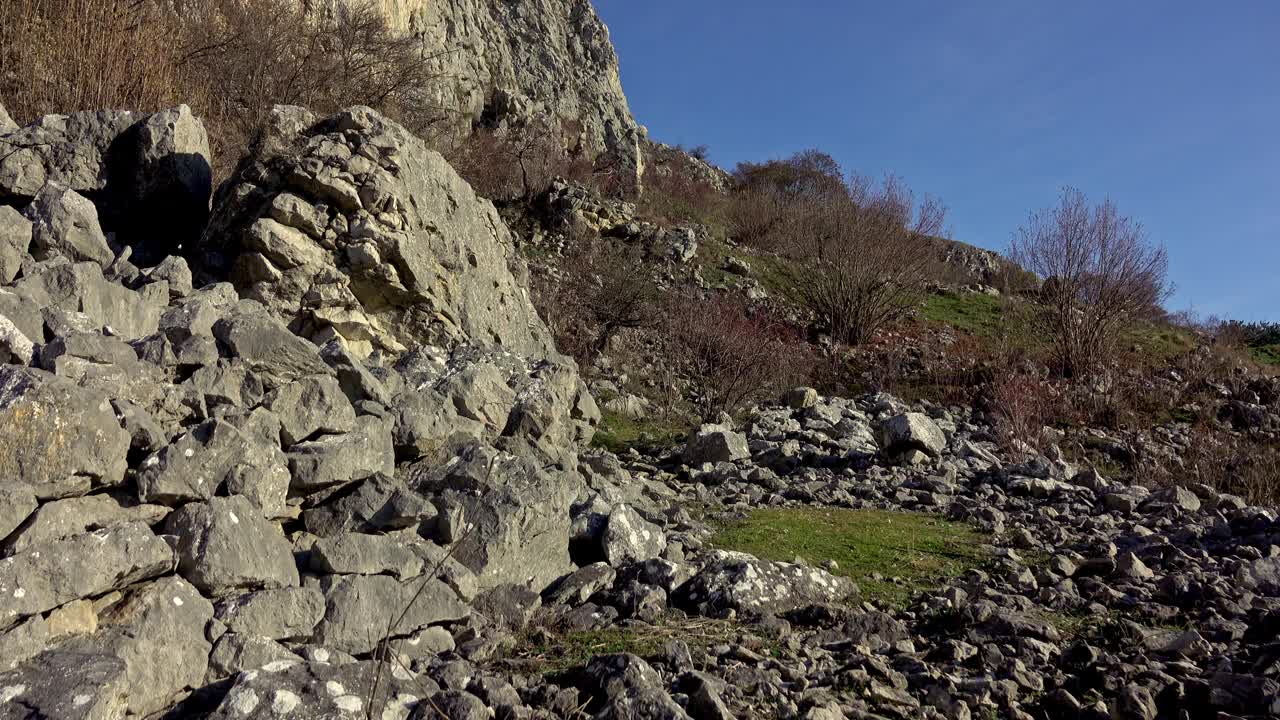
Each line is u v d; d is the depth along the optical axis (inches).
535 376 291.4
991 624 194.1
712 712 137.9
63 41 453.7
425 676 143.8
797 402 624.1
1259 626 196.5
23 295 164.4
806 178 1999.3
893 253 949.8
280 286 312.3
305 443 179.3
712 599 199.3
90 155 319.3
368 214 327.9
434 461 213.2
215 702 126.8
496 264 409.7
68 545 124.5
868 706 152.6
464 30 1512.1
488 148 1076.5
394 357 335.6
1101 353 846.5
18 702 108.0
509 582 193.9
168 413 164.9
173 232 342.6
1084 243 864.9
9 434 128.4
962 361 848.9
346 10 848.9
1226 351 946.7
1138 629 191.5
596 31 1959.9
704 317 719.1
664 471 420.5
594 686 148.7
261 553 150.9
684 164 2021.4
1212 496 454.6
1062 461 504.7
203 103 555.8
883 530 300.8
